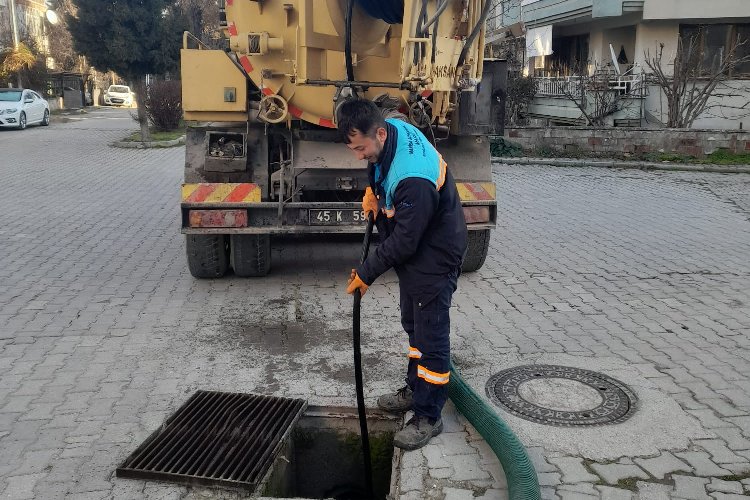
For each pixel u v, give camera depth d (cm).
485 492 323
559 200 1121
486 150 638
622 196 1162
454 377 389
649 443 364
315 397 420
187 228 587
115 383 441
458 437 371
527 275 685
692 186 1273
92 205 1048
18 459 355
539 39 2109
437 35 489
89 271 689
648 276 681
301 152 601
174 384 440
